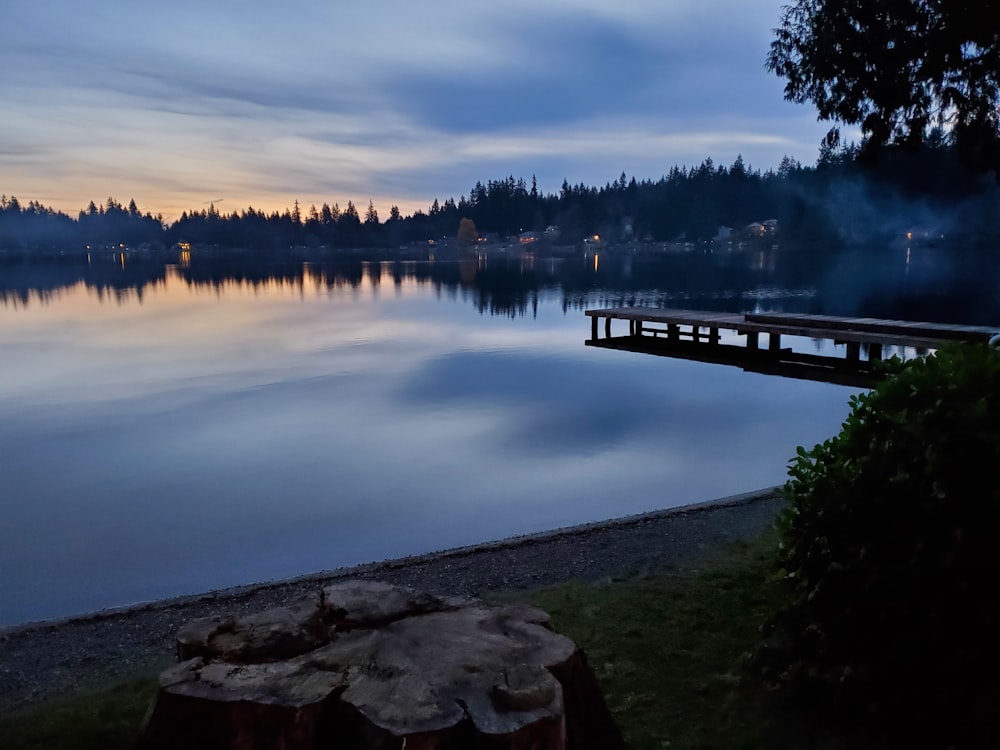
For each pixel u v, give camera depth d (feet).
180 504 32.83
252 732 6.87
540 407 55.88
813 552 10.83
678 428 48.70
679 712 11.59
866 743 9.69
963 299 114.83
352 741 6.73
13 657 16.98
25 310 147.84
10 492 34.73
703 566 19.75
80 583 24.14
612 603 17.24
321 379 68.39
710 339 48.26
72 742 12.01
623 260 366.84
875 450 10.03
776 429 48.52
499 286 203.72
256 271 344.28
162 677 7.45
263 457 41.19
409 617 8.88
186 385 65.16
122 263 487.61
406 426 49.19
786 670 11.45
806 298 124.06
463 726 6.58
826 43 30.71
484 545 23.84
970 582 8.91
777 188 478.18
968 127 31.27
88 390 62.75
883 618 9.61
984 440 8.79
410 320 124.26
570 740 7.92
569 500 33.42
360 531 29.25
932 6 28.73
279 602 20.17
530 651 8.02
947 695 9.05
